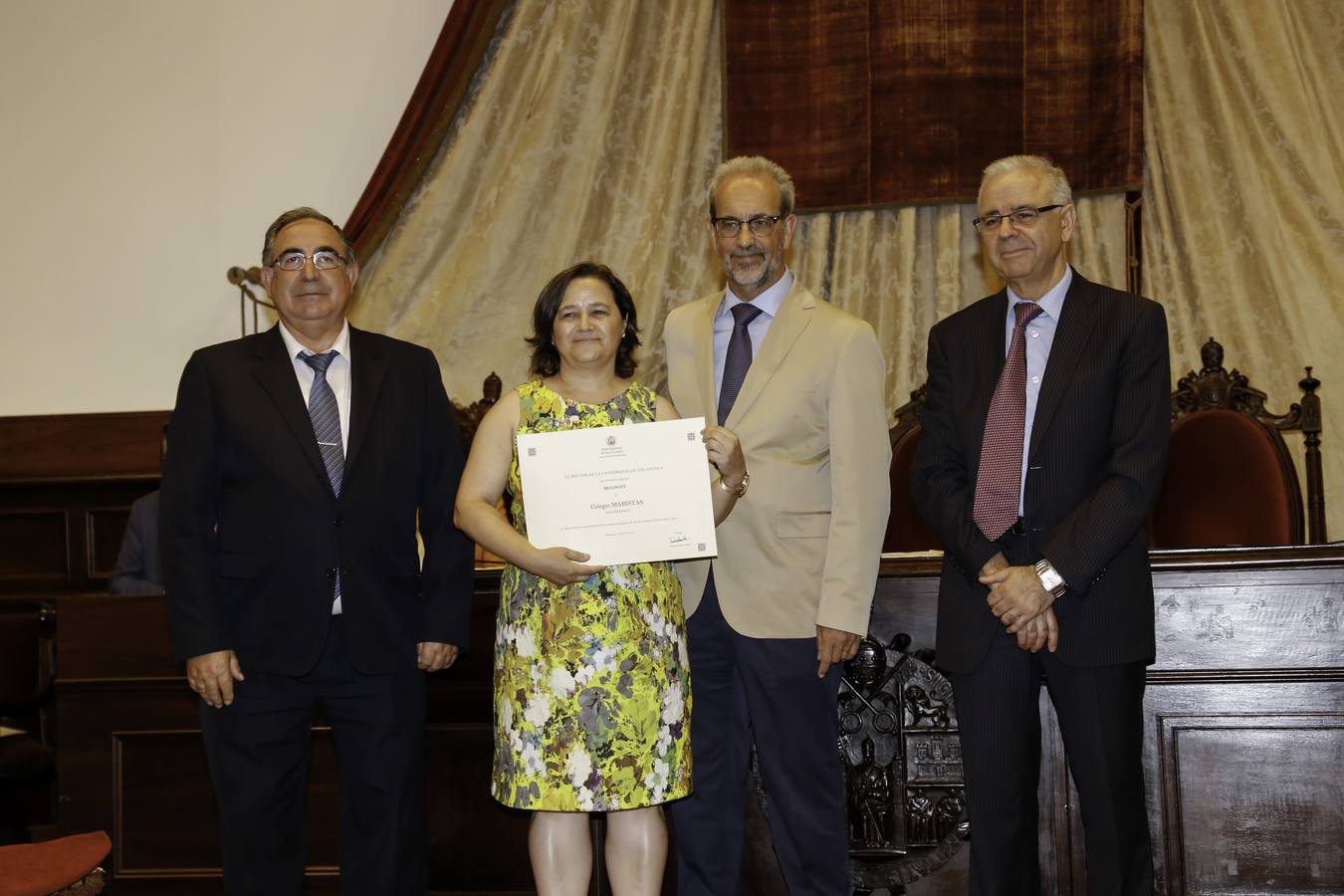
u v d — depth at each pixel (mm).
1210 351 3863
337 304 2479
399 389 2510
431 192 5164
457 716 2883
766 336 2527
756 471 2451
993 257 2416
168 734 2873
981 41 4855
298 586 2338
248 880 2324
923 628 2770
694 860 2514
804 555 2432
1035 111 4828
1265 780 2594
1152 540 3740
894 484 3877
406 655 2408
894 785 2750
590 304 2342
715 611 2490
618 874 2324
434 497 2523
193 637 2311
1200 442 3705
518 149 5145
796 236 5016
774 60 4996
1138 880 2266
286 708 2352
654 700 2254
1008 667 2318
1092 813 2266
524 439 2270
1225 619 2627
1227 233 4730
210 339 5320
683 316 2674
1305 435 3859
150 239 5363
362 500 2396
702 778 2508
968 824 2646
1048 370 2348
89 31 5422
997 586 2248
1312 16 4750
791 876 2424
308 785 2852
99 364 5344
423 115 5113
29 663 3391
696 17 5082
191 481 2373
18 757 3447
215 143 5367
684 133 5059
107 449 5148
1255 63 4711
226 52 5383
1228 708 2619
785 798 2418
